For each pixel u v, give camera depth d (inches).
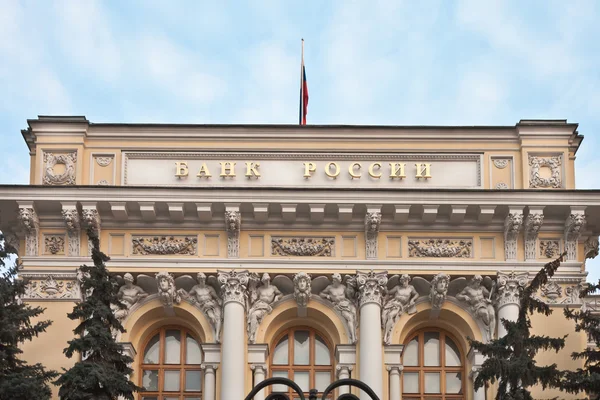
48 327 1872.5
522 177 1958.7
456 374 1924.2
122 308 1803.6
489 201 1900.8
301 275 1891.0
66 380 1659.7
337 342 1908.2
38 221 1914.4
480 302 1904.5
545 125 1974.7
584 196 1900.8
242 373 1856.5
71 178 1948.8
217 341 1888.5
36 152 1962.4
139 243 1915.6
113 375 1684.3
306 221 1919.3
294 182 1962.4
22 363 1728.6
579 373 1686.8
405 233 1924.2
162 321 1930.4
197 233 1920.5
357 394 1856.5
